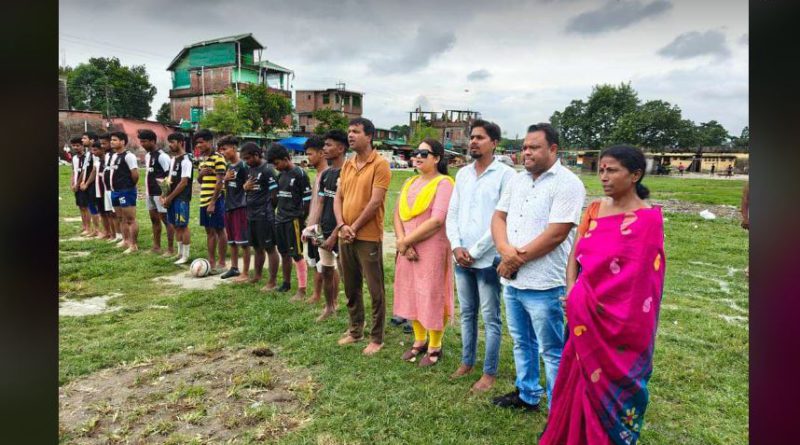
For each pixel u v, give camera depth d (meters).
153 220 7.92
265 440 3.03
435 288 4.04
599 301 2.40
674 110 50.56
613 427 2.40
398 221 4.32
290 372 3.96
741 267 7.68
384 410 3.36
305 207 5.70
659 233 2.38
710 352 4.41
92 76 43.78
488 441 3.05
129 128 33.06
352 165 4.39
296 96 55.62
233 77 41.66
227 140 6.37
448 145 60.25
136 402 3.47
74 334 4.69
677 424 3.27
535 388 3.37
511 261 3.08
